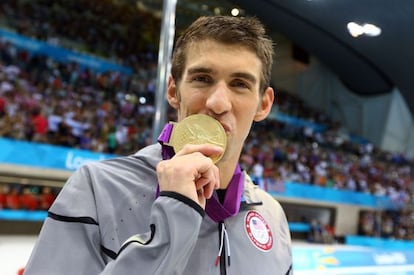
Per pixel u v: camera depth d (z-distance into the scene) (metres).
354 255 3.14
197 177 0.58
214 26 0.68
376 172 10.02
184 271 0.67
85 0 10.55
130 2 11.55
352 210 8.00
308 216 7.39
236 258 0.74
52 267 0.62
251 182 0.95
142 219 0.69
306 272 2.72
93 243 0.66
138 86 9.55
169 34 2.19
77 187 0.71
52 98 7.62
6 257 3.84
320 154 10.09
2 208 5.19
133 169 0.75
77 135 6.82
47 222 0.66
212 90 0.67
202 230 0.72
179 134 0.66
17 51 8.34
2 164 5.02
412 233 7.62
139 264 0.54
